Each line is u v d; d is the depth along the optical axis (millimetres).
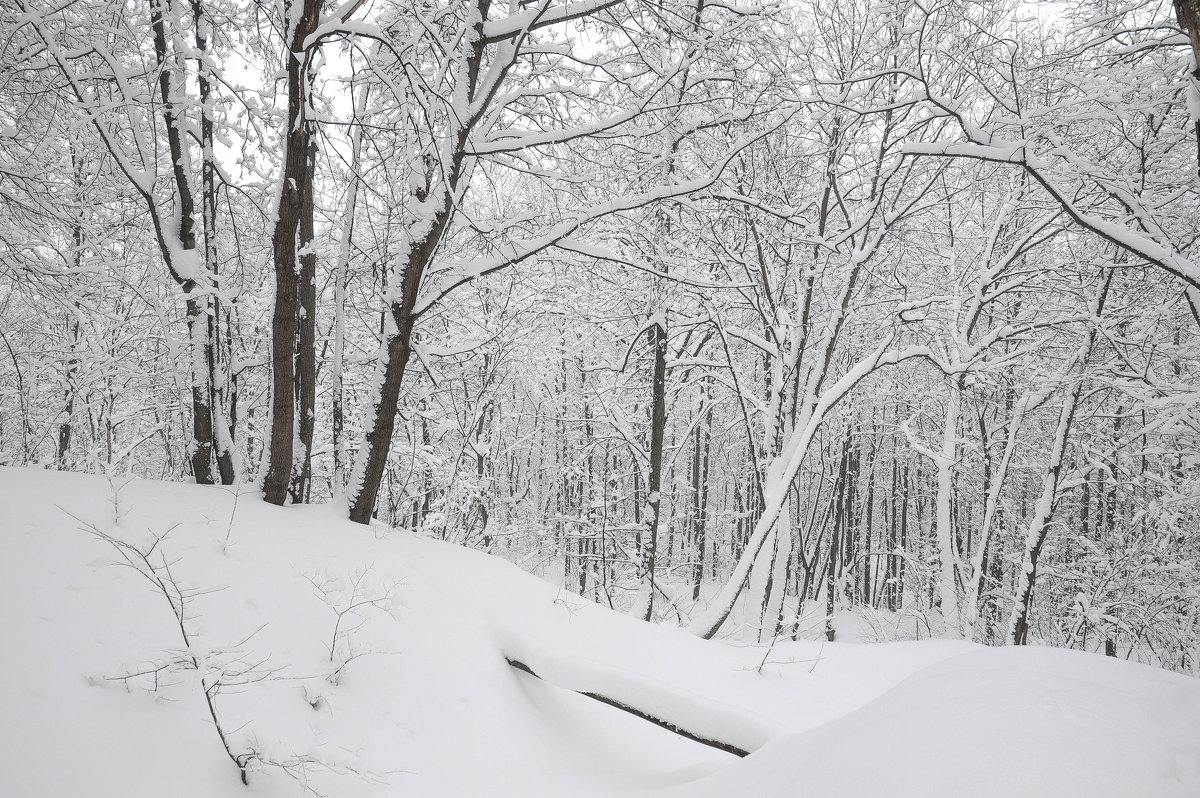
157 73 6773
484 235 7445
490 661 5406
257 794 3686
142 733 3688
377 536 6504
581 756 4883
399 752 4340
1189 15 3340
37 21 6504
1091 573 14562
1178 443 12719
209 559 5094
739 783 2936
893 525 26641
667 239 10789
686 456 24000
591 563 13312
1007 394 16875
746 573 9883
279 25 6926
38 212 7656
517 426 20000
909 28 10742
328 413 11148
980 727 2082
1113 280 12359
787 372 11977
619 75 7754
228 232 9344
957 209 15320
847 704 5992
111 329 11195
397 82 7570
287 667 4539
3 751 3299
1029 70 8383
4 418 12961
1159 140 8984
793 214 9773
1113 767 1750
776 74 8648
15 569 4258
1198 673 12734
